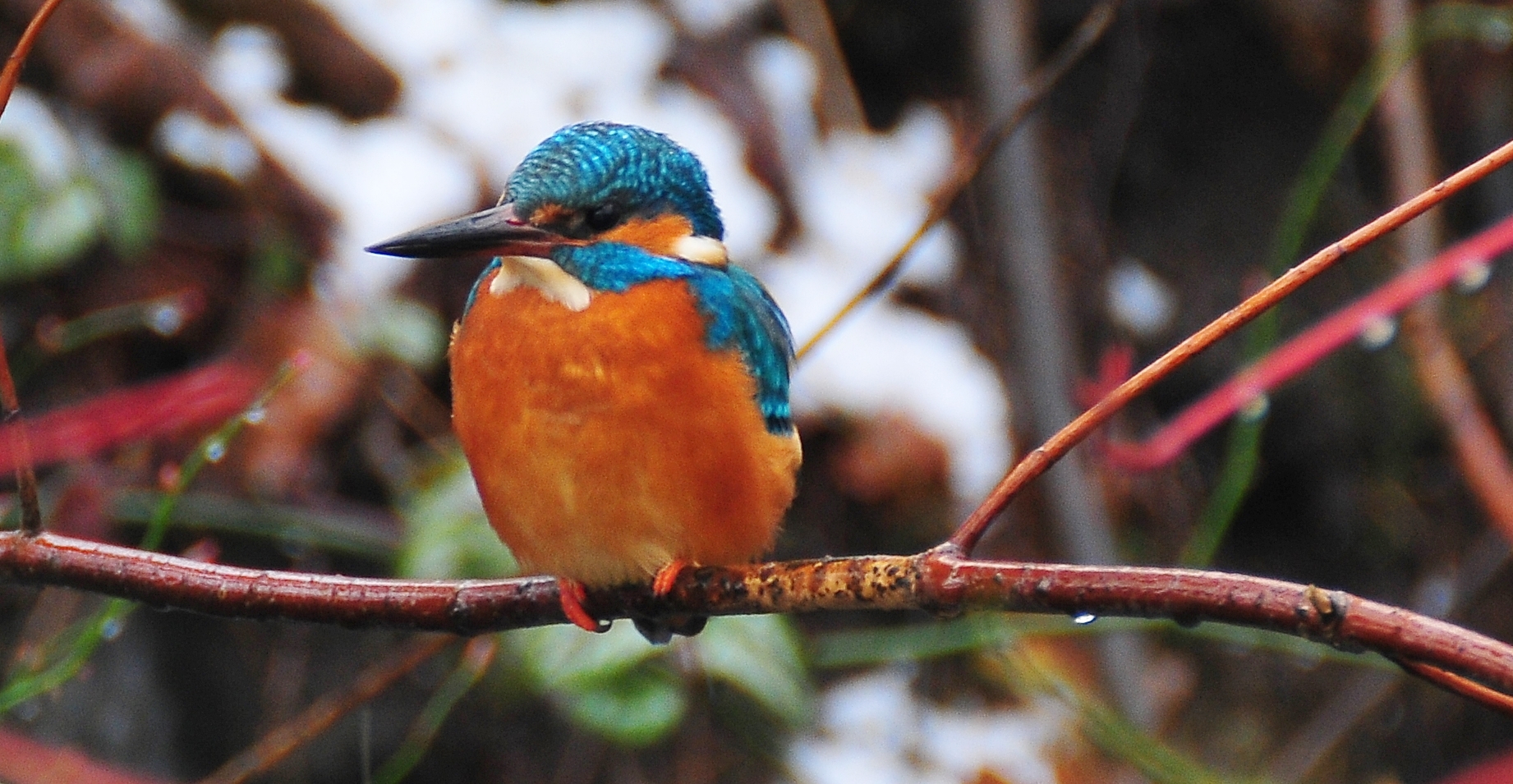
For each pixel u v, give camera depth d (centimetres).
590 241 571
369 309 1054
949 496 1125
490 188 1070
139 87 1026
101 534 971
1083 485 1102
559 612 570
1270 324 875
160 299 1031
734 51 1143
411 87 1091
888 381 1123
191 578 552
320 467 1038
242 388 1002
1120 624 970
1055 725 1096
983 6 1151
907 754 1084
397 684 1083
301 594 552
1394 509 1229
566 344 552
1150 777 896
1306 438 1234
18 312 1030
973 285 1154
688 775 1055
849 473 1116
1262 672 1209
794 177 1125
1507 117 1239
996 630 905
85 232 968
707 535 562
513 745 1075
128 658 1031
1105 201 1236
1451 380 1022
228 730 1060
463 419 573
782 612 533
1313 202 881
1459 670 395
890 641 965
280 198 1053
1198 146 1262
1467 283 813
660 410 549
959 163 1147
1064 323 1125
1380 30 1064
